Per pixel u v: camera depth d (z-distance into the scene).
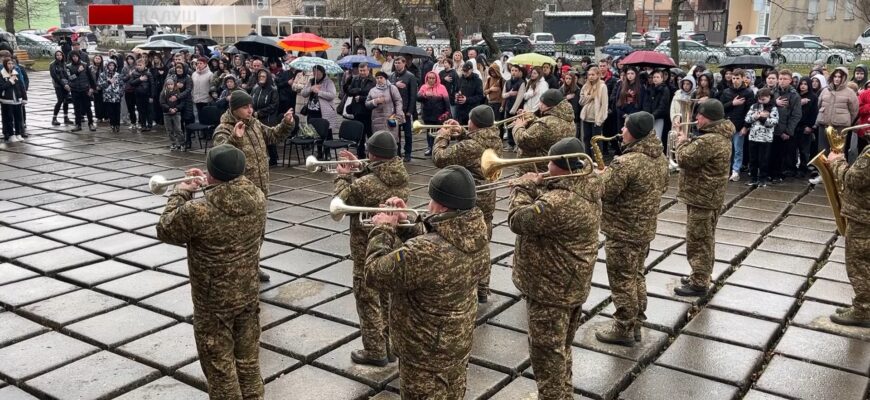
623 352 5.76
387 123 12.52
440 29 30.08
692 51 29.72
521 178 4.54
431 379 3.83
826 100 11.45
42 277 7.33
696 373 5.47
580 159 4.38
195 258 4.26
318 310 6.52
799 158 12.74
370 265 3.77
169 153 13.88
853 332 6.18
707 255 6.84
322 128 12.53
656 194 5.55
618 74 14.40
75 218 9.45
